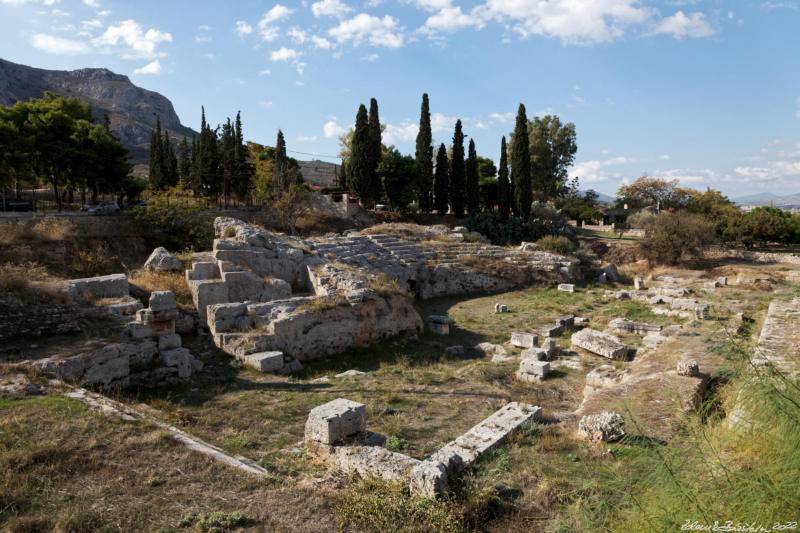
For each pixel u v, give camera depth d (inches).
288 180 2299.5
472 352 827.4
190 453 313.4
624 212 3693.4
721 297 1196.5
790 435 179.5
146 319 567.2
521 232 2402.8
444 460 301.3
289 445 376.5
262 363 617.9
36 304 566.6
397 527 239.6
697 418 244.8
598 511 203.0
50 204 2176.4
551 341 762.2
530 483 298.5
